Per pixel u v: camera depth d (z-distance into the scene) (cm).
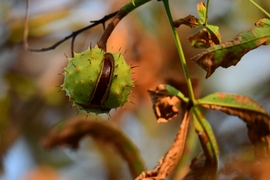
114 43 142
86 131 134
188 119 124
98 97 122
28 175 152
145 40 143
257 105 125
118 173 152
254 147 125
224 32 152
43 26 151
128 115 150
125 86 123
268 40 120
